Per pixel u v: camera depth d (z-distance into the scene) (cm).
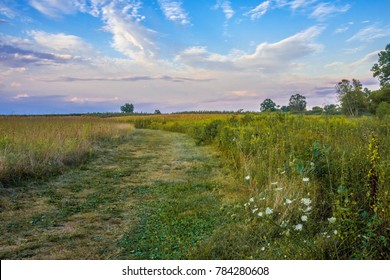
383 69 3991
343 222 316
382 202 322
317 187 448
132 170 889
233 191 626
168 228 439
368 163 420
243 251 351
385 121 726
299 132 705
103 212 517
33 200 573
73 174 801
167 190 660
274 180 539
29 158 763
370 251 291
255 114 1352
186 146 1570
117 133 2003
